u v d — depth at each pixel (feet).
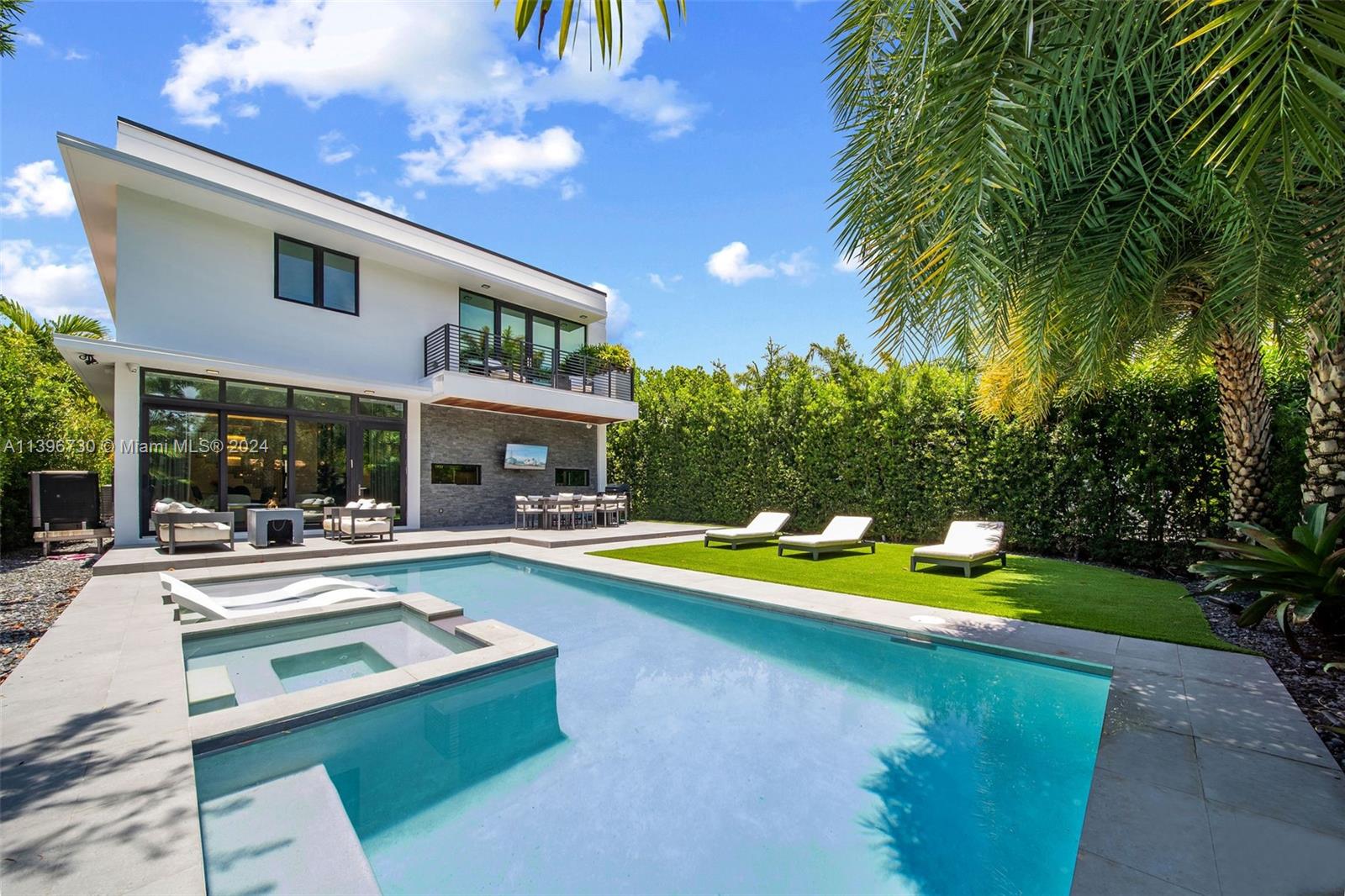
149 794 8.38
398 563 31.91
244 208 36.91
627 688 14.43
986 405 31.71
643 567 29.09
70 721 10.75
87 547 35.19
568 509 45.93
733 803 9.56
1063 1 7.72
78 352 30.81
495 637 16.39
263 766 10.58
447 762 10.85
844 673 15.26
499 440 52.24
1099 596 21.85
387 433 44.70
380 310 45.24
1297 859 6.79
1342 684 12.57
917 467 39.73
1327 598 14.30
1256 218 10.24
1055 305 13.02
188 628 16.93
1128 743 9.88
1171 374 27.63
